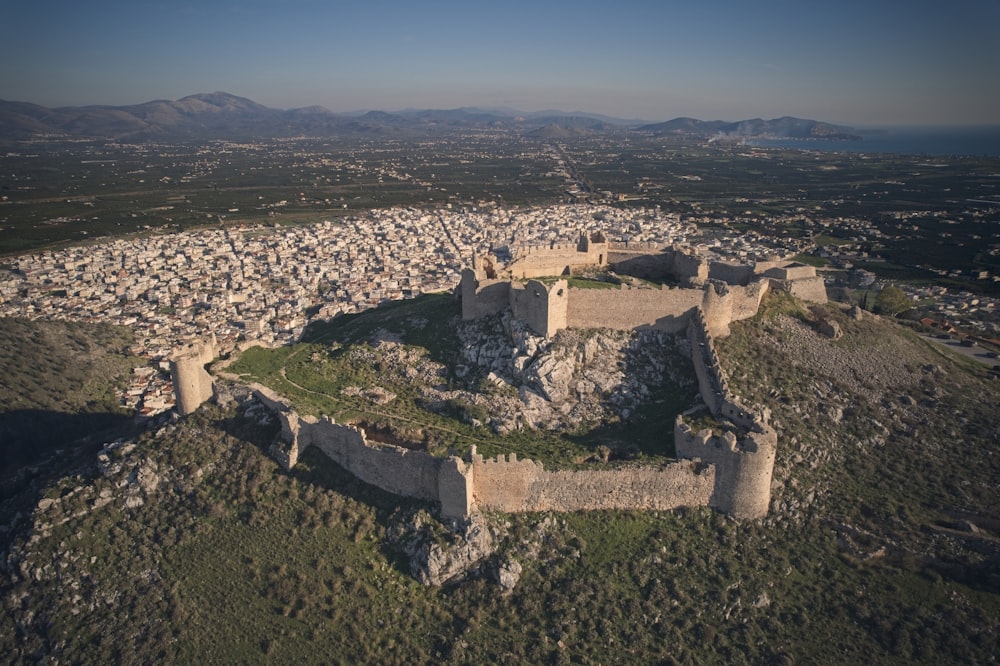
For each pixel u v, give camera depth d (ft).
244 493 267.80
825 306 359.87
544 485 244.42
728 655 208.54
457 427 280.72
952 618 212.84
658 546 237.25
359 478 267.39
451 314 359.25
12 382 421.59
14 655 233.35
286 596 234.38
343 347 354.74
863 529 242.78
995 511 246.88
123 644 226.58
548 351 303.68
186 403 303.07
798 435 276.21
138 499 274.36
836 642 209.77
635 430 274.16
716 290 324.60
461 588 231.50
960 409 299.58
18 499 296.51
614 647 212.23
